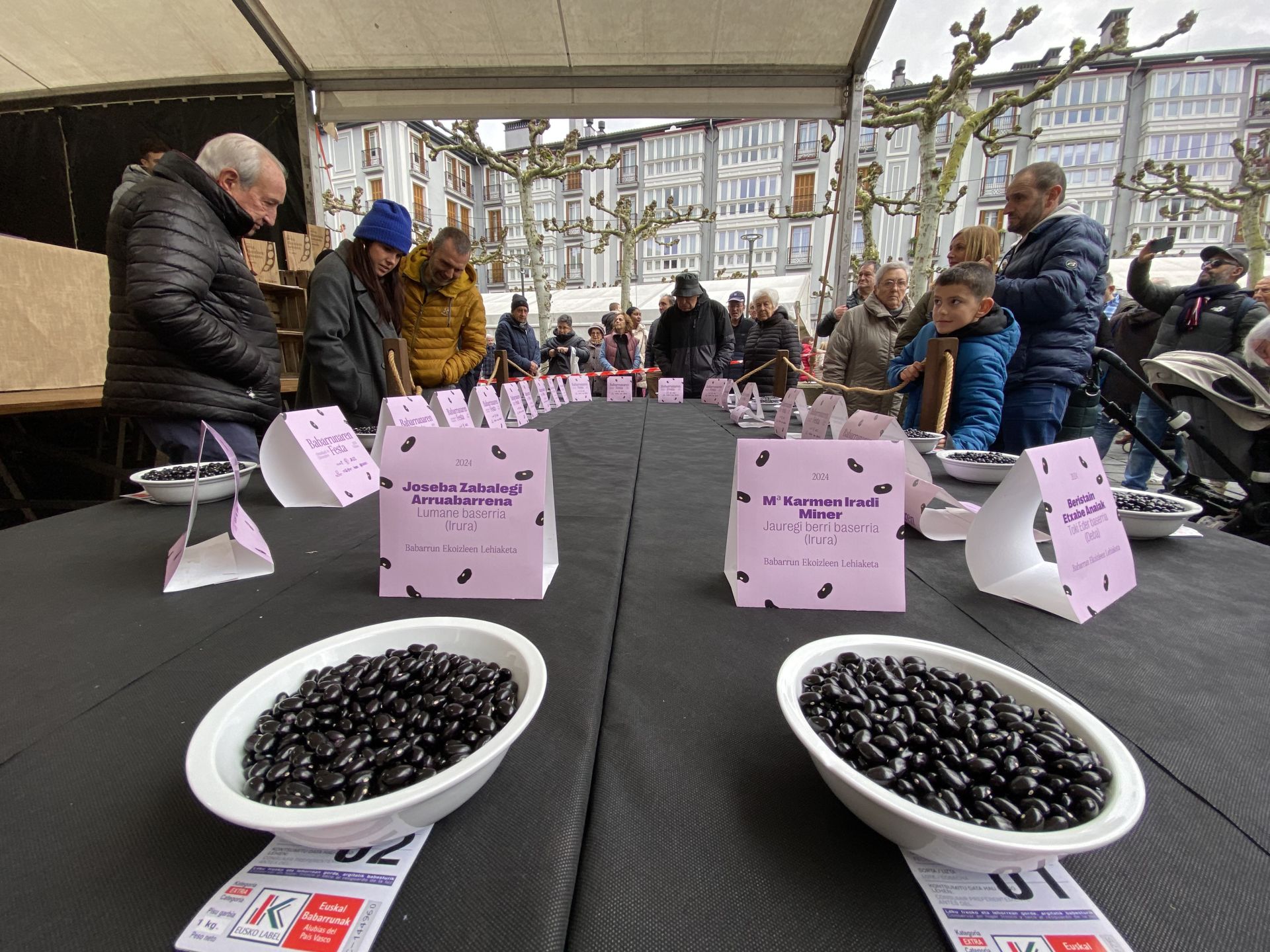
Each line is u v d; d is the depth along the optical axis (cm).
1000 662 48
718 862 28
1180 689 43
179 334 119
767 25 258
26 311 195
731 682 44
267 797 28
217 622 55
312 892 26
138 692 43
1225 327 248
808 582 59
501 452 62
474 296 239
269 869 27
